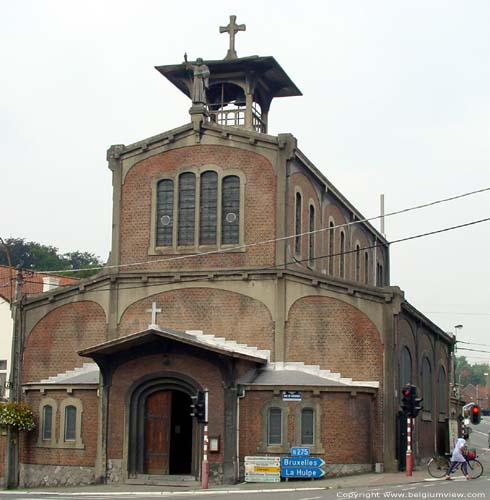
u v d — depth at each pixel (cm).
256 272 3581
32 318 3816
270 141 3656
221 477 3228
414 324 4006
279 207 3612
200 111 3759
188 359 3338
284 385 3294
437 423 4519
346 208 4728
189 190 3744
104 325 3709
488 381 15650
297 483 3108
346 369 3466
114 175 3819
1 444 3606
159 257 3709
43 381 3738
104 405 3397
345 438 3272
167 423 3369
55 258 10288
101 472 3356
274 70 4175
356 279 4966
